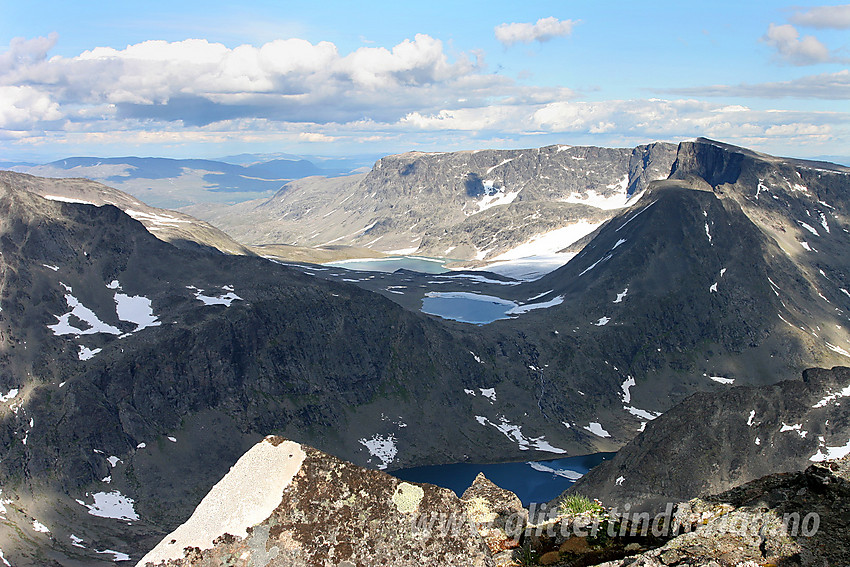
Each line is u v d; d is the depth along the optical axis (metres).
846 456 19.77
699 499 21.14
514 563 20.56
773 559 17.38
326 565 17.73
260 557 17.83
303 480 18.95
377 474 19.28
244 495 18.77
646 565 18.12
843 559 16.56
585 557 20.44
